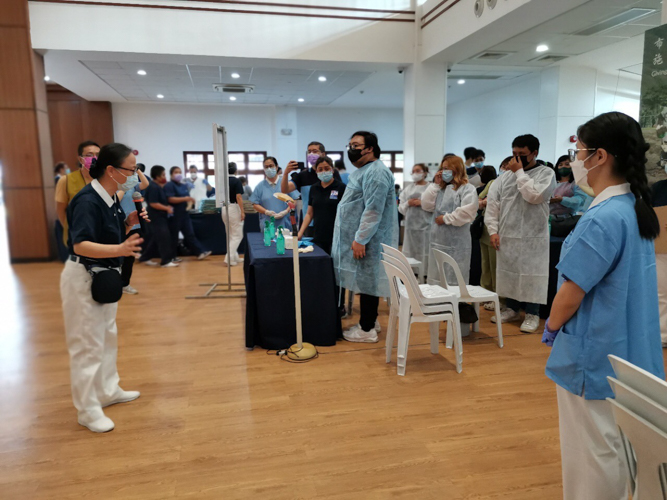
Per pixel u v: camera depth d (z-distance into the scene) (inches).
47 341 140.3
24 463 78.9
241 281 220.7
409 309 111.0
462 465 77.1
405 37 294.4
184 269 252.4
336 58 287.0
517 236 140.6
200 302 184.5
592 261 45.9
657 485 37.1
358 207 129.8
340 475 74.7
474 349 129.7
